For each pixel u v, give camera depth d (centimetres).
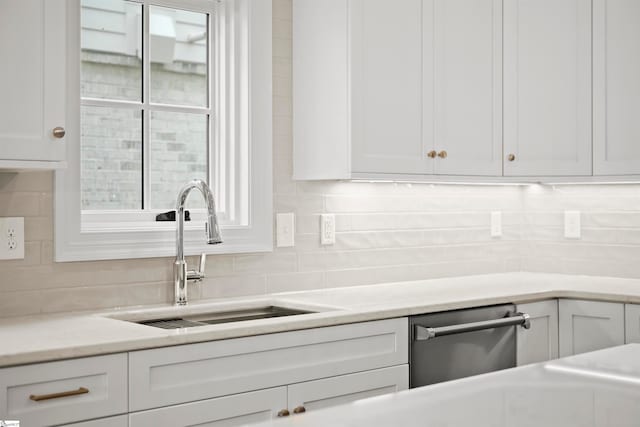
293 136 305
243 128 293
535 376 112
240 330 210
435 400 98
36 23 210
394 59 294
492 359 282
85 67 265
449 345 267
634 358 126
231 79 295
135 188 278
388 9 292
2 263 233
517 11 332
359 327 240
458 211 365
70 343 184
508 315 288
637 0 318
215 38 298
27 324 218
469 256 370
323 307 257
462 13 317
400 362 252
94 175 268
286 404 221
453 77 313
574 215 374
